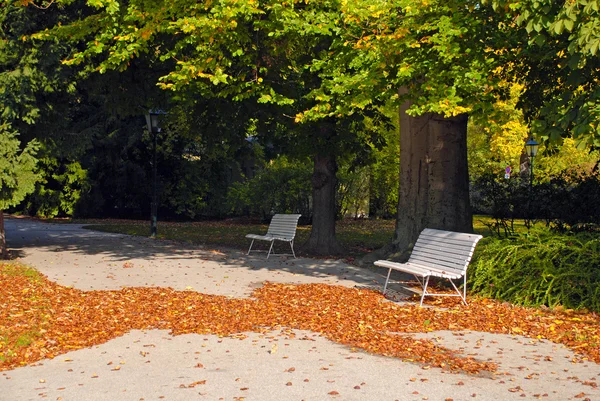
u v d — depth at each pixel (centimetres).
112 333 802
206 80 1369
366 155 1934
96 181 3156
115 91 1669
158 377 624
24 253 1641
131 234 2280
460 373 636
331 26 1181
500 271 1059
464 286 1011
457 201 1403
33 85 1459
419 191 1476
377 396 565
